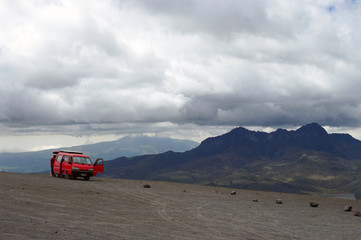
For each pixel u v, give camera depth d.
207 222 16.30
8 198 18.61
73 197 21.61
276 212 21.25
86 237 10.81
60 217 14.32
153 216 17.05
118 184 36.12
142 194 26.89
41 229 11.39
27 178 35.56
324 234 14.88
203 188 37.97
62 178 40.78
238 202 25.64
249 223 16.70
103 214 16.30
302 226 16.62
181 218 17.00
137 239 11.32
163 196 26.50
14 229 10.98
